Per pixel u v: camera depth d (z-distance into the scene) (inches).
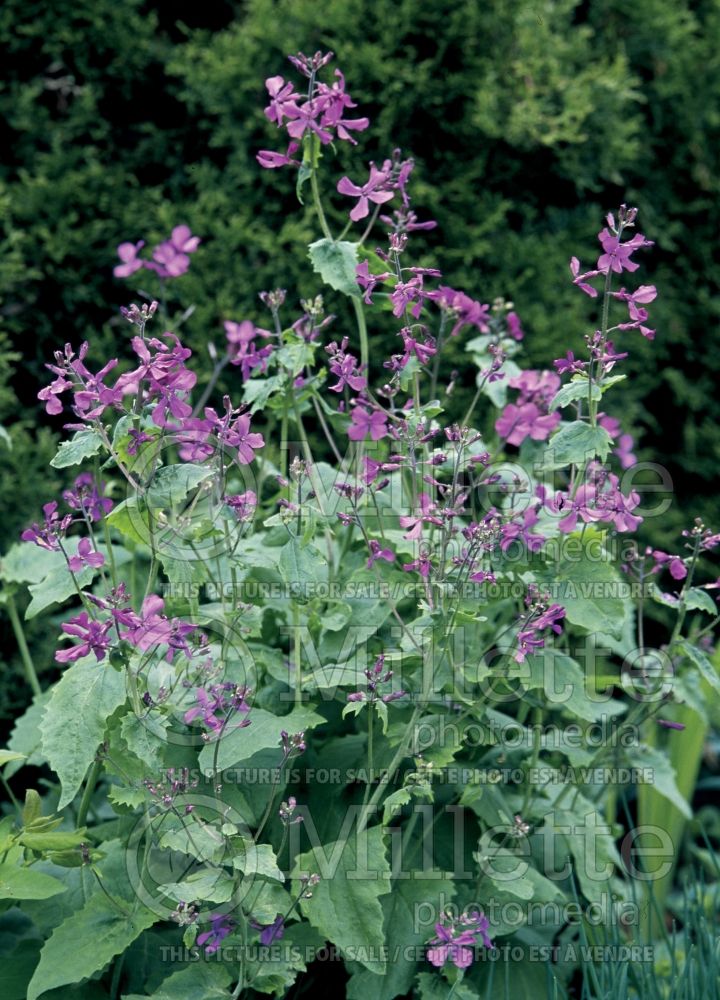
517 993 47.3
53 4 62.3
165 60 64.3
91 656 43.4
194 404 62.0
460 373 62.7
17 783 59.9
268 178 62.6
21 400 63.1
